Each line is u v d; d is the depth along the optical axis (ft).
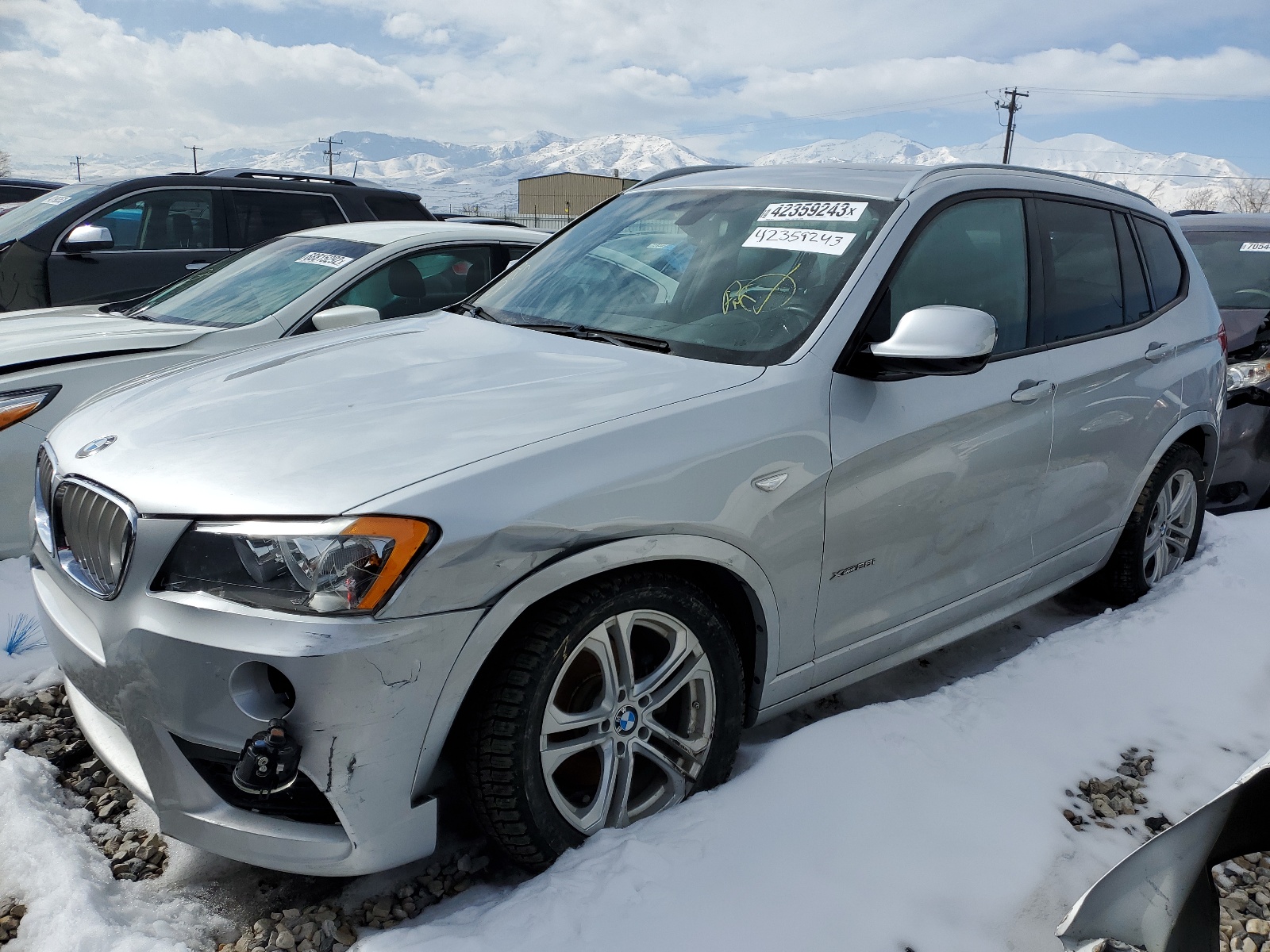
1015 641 12.17
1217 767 8.87
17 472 12.12
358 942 6.34
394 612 6.04
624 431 7.14
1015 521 10.35
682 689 7.83
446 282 17.01
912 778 8.15
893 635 9.39
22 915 6.77
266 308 15.24
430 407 7.42
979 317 8.11
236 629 6.07
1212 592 12.71
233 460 6.74
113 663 6.58
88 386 12.75
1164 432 12.41
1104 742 9.14
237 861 6.88
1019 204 10.84
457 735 6.75
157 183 23.66
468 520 6.25
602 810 7.32
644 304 9.64
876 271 8.92
